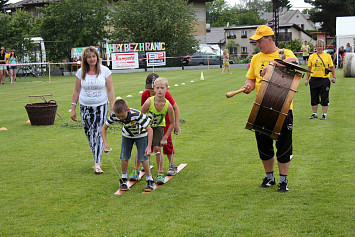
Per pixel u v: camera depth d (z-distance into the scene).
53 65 35.66
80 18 37.28
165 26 39.19
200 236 3.81
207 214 4.32
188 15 40.44
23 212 4.54
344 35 29.50
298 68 4.79
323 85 9.66
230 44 63.84
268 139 5.05
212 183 5.42
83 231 4.00
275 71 4.83
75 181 5.70
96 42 38.12
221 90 16.81
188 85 19.34
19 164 6.58
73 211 4.55
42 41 32.03
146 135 5.31
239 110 11.57
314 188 5.03
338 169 5.77
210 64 40.16
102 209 4.60
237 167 6.12
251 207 4.48
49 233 3.97
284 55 5.17
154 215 4.35
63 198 4.99
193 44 40.94
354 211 4.25
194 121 10.05
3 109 13.00
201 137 8.30
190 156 6.88
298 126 9.02
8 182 5.64
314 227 3.91
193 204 4.65
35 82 24.81
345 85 17.06
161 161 5.53
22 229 4.08
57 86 21.42
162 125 5.59
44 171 6.19
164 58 35.75
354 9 46.94
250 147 7.34
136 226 4.07
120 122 5.25
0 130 9.42
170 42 39.50
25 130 9.41
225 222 4.10
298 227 3.92
